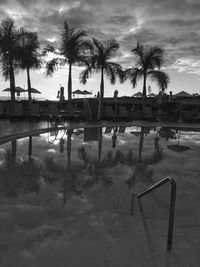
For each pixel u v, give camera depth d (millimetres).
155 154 8594
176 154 8680
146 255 2746
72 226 3408
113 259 2666
